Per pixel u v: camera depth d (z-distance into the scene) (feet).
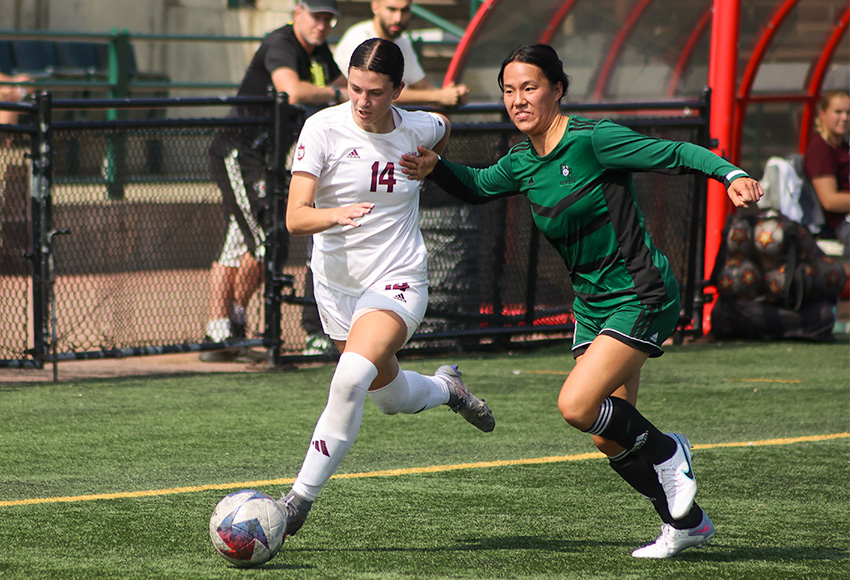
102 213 88.84
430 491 55.72
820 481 58.49
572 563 43.93
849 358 98.12
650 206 101.91
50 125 81.92
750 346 104.53
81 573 41.57
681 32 134.10
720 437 69.00
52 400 77.30
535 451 64.64
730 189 40.29
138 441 65.98
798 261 104.99
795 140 147.64
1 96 159.63
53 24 201.87
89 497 53.62
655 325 43.78
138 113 195.00
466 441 67.10
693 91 136.26
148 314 90.79
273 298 91.66
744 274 105.50
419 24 212.23
